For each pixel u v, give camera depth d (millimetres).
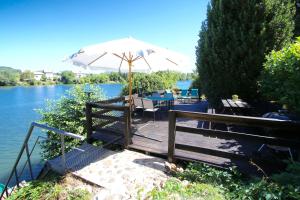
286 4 5734
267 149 3691
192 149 3373
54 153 6359
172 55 5582
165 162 3422
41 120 6918
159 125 5754
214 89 6723
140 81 11641
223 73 6355
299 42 3562
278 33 5613
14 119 22281
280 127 2729
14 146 14414
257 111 5879
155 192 2453
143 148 4020
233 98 5578
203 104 9297
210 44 6742
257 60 5746
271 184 2264
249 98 6203
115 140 4469
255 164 2822
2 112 25828
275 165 2820
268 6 5613
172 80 15422
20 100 35844
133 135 4805
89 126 4762
